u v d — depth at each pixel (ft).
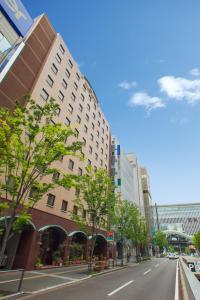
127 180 220.23
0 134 34.27
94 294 35.40
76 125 116.37
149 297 34.19
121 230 120.47
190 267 82.28
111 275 64.64
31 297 31.83
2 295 30.14
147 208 347.15
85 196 77.71
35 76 89.40
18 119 36.50
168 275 67.46
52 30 111.34
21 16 83.35
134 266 105.70
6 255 66.54
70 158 106.52
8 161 35.91
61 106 102.83
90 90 146.72
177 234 417.90
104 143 163.12
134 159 305.73
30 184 36.27
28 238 71.82
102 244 132.05
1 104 69.05
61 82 106.83
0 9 73.97
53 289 39.40
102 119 166.09
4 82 72.08
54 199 89.04
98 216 78.48
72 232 94.99
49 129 37.14
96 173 79.77
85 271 69.26
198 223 419.54
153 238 322.75
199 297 25.54
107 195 77.77
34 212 75.10
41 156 36.06
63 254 87.97
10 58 73.31
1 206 34.06
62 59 112.37
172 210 448.65
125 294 36.01
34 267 69.82
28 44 88.43
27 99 40.65
